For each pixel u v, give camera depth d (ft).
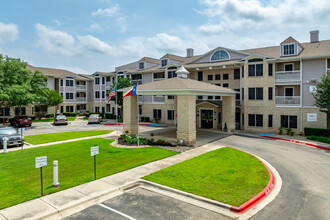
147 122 124.06
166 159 48.19
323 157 51.65
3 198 29.35
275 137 75.56
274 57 87.10
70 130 96.48
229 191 31.32
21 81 102.68
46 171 40.22
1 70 95.55
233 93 87.71
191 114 63.67
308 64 79.71
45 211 26.30
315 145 63.10
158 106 121.60
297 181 36.78
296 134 81.35
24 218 24.73
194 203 28.81
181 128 63.62
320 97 66.54
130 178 36.88
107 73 162.40
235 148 60.64
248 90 90.48
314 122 77.97
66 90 166.30
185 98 62.69
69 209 27.43
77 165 43.83
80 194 30.91
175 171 39.55
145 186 34.32
